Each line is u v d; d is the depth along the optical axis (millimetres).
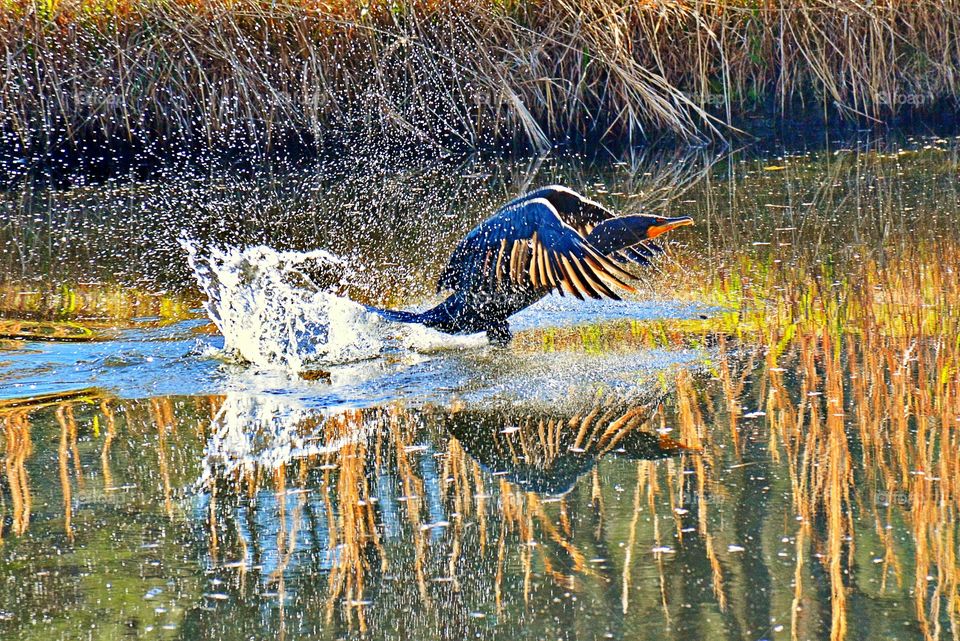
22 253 15055
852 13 23047
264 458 8219
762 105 23391
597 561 6699
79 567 6742
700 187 18656
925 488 7371
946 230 14609
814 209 16500
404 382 9742
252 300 10703
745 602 6215
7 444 8492
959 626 5891
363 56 21953
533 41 22609
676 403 8992
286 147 21750
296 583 6566
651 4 22844
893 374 9375
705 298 11961
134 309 12203
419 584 6488
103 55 21203
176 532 7168
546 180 19734
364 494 7621
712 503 7305
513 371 9930
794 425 8453
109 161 21250
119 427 8828
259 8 21547
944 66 23328
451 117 22234
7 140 20906
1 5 20938
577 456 8109
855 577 6395
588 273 9469
